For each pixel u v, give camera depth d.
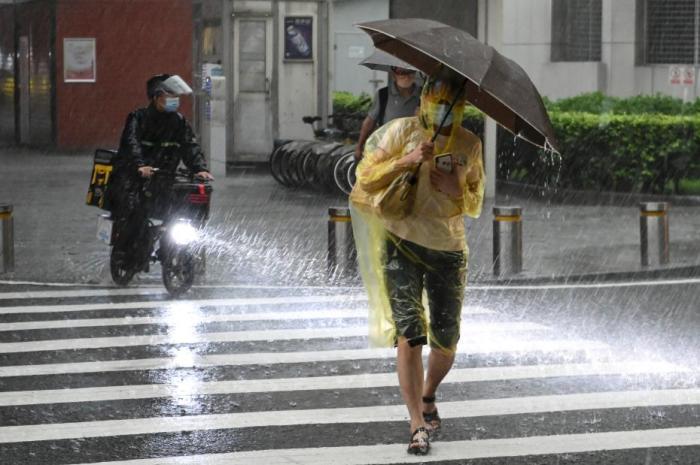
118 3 44.19
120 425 10.08
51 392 11.20
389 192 9.03
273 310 15.48
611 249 20.94
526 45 41.47
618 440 9.66
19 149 45.16
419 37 8.49
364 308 15.69
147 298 16.25
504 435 9.80
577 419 10.30
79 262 19.33
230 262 19.47
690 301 16.36
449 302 9.41
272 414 10.44
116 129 44.59
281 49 35.72
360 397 11.05
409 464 8.98
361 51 49.06
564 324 14.59
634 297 16.67
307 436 9.76
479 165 9.35
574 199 28.89
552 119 30.67
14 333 13.95
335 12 55.12
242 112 35.53
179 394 11.15
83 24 44.09
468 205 9.35
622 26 40.50
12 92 49.78
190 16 44.56
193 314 15.13
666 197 29.02
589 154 30.09
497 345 13.32
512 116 9.30
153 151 15.78
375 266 9.31
